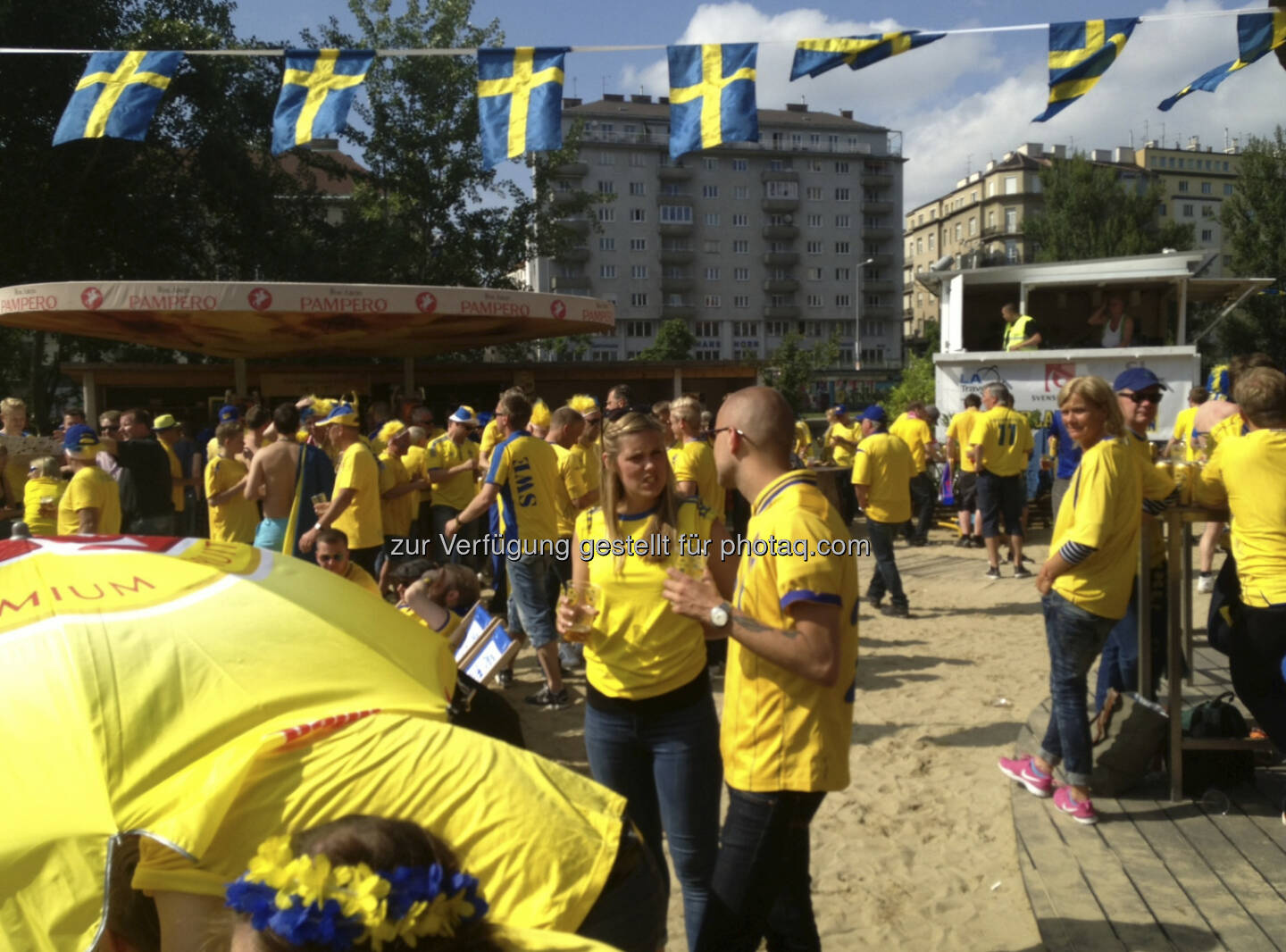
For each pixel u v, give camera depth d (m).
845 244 98.94
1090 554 3.92
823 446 14.98
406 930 1.21
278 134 5.73
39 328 13.15
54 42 21.50
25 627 1.93
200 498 11.27
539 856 1.76
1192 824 4.11
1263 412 4.02
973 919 3.58
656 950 1.91
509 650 4.68
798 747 2.54
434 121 29.27
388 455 8.66
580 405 7.30
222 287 11.11
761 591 2.59
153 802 1.70
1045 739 4.51
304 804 1.73
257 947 1.23
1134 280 14.09
